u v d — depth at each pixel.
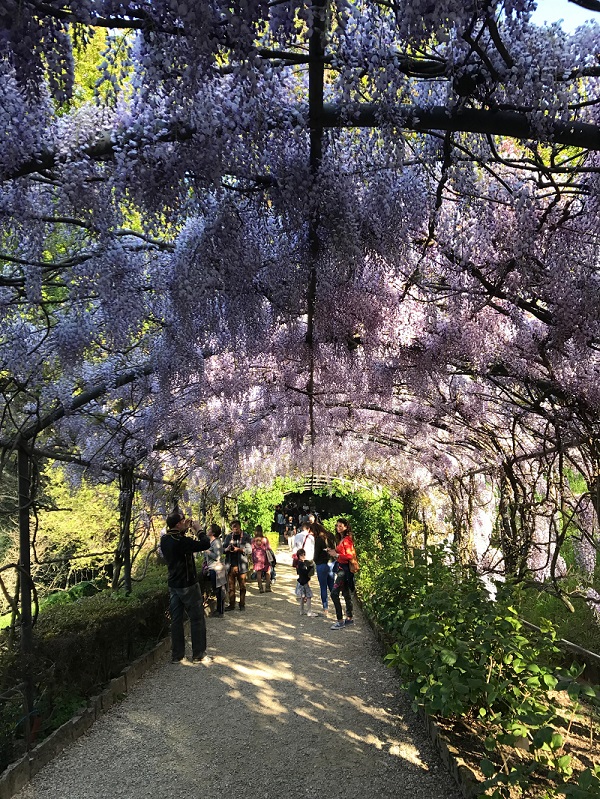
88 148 1.65
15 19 1.17
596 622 4.54
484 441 5.78
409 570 5.14
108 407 5.40
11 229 2.07
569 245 2.19
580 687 2.34
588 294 2.23
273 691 5.18
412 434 7.33
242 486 10.84
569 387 3.13
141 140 1.61
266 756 3.86
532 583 4.67
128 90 1.55
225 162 1.66
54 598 8.45
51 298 3.50
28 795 3.38
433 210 2.14
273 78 1.50
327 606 9.41
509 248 2.19
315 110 1.58
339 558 7.98
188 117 1.50
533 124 1.47
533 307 2.47
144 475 7.20
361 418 6.85
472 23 1.26
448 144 1.81
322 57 1.40
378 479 11.09
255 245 2.12
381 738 4.08
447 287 2.68
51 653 4.18
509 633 3.23
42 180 1.92
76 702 4.50
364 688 5.22
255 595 10.95
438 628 3.36
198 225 2.18
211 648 6.78
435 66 1.45
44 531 9.23
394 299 2.82
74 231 2.82
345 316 2.89
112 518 9.54
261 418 6.67
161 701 4.95
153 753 3.93
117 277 2.69
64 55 1.24
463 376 4.29
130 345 3.65
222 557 9.53
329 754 3.85
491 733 3.38
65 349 3.41
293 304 2.53
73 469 5.96
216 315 2.57
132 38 1.35
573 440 3.85
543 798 2.49
